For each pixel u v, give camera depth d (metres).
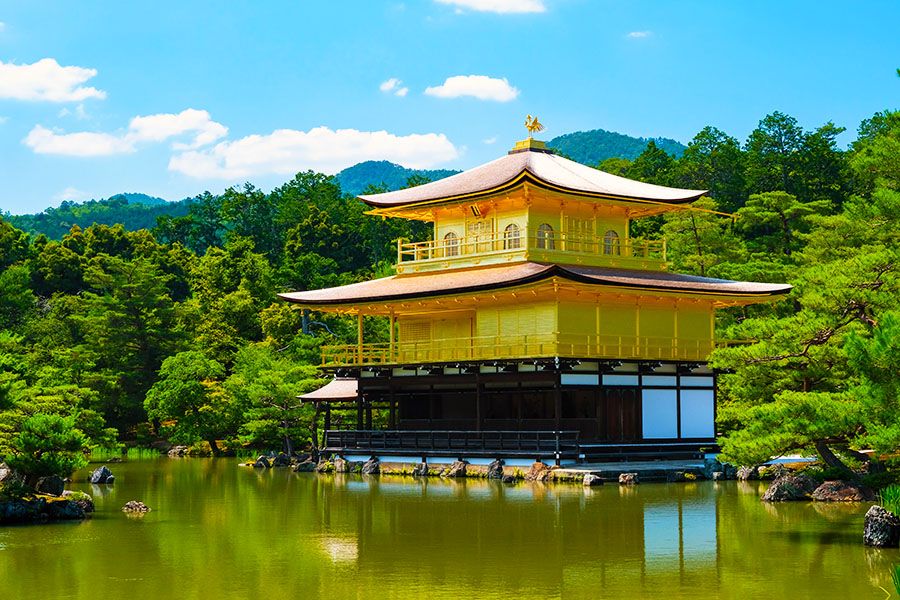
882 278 43.19
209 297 138.50
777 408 40.78
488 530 45.19
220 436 105.19
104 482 69.00
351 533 45.03
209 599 32.94
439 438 73.69
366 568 37.41
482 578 35.62
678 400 73.38
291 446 87.94
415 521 48.12
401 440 75.62
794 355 45.22
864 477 43.56
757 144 137.88
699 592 33.12
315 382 87.06
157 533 45.47
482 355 74.44
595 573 36.12
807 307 45.72
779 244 113.19
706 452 73.12
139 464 88.69
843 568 36.00
